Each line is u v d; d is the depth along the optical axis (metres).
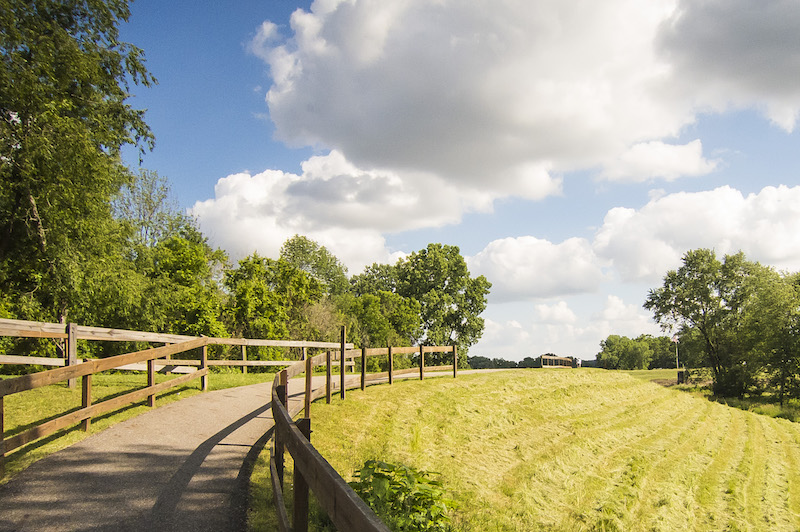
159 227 39.69
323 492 2.99
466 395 17.25
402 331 60.56
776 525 13.79
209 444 8.00
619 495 13.36
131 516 5.17
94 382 12.40
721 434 22.80
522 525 10.20
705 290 60.34
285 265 39.16
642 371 79.25
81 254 22.41
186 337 14.71
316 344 18.78
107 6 21.91
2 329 9.68
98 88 22.44
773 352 51.75
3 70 17.88
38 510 5.22
